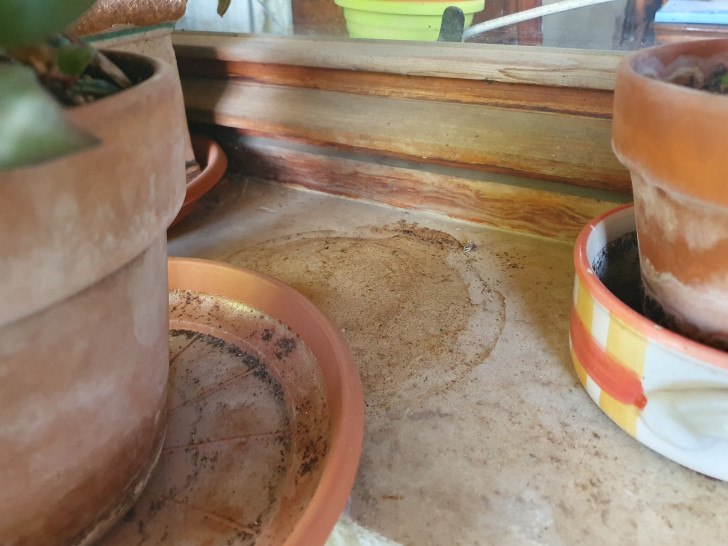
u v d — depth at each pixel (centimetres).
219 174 48
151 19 42
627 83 21
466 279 39
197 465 24
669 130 19
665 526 22
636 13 38
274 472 23
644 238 24
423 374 30
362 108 47
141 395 20
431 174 46
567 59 38
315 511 18
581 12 40
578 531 22
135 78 19
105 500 20
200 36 56
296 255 43
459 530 22
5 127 10
